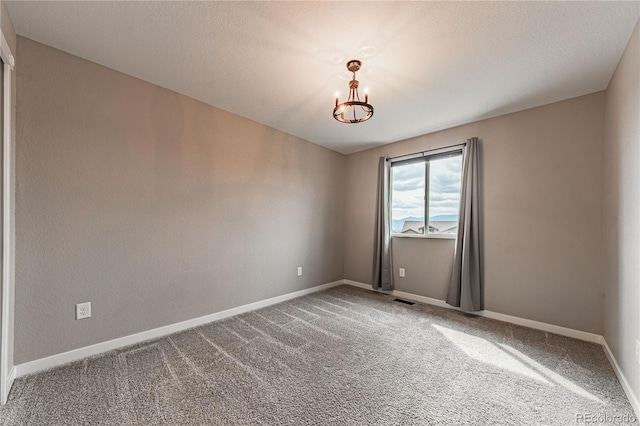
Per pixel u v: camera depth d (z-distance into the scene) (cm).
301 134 385
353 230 467
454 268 333
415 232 396
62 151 203
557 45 191
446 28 176
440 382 186
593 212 254
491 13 162
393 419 151
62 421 147
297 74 235
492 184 315
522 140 296
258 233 341
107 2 158
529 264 288
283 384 182
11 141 175
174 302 265
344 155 478
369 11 163
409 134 381
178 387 177
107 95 225
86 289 213
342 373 196
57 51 201
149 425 145
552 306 274
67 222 205
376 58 210
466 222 320
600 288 249
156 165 253
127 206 235
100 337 220
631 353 169
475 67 220
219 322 291
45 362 195
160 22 175
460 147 340
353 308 342
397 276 405
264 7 162
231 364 206
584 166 259
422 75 232
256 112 313
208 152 292
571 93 259
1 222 158
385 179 416
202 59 215
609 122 232
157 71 232
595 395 174
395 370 201
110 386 177
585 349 236
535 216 286
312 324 288
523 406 163
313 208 421
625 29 173
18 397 164
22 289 186
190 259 277
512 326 287
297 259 394
